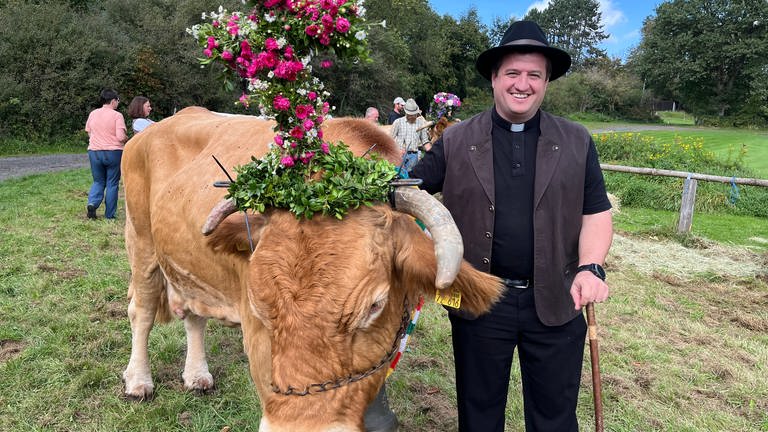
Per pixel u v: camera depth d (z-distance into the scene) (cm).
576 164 244
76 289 550
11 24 2291
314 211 202
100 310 510
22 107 2219
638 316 571
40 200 989
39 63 2286
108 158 835
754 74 5575
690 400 409
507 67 239
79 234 758
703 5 5959
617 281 686
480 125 254
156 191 343
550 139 244
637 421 376
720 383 436
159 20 2825
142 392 376
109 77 2502
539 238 242
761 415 393
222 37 223
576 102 6153
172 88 2764
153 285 381
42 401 364
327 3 211
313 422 186
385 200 214
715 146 2505
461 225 256
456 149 254
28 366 402
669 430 368
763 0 5644
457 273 196
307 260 192
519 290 252
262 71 219
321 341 187
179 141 357
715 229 991
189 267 319
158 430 346
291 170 216
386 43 3909
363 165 216
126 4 2945
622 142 1528
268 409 190
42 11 2414
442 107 968
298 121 215
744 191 1180
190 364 393
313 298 186
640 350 483
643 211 1149
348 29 212
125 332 468
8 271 587
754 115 5359
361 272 192
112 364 416
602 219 252
